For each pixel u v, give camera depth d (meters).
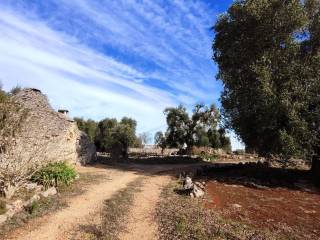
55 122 29.27
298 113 29.11
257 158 61.06
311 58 30.39
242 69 32.69
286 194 25.12
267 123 29.25
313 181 30.50
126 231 14.80
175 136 69.50
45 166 21.70
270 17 30.50
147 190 23.81
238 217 17.61
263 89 28.20
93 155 40.19
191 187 23.58
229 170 38.88
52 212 16.47
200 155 58.81
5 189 16.59
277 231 15.62
